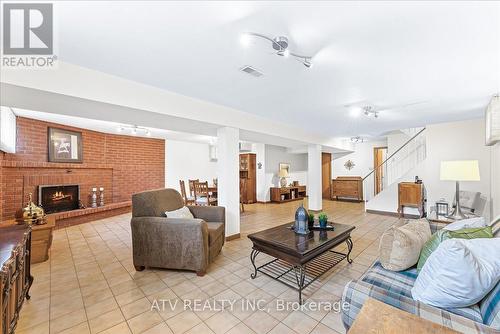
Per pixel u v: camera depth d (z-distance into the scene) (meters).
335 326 1.70
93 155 5.25
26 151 4.00
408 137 6.13
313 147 6.19
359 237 3.80
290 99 3.12
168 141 7.02
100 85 2.28
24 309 1.92
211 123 3.34
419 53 1.88
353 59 1.98
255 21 1.47
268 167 7.93
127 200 5.98
